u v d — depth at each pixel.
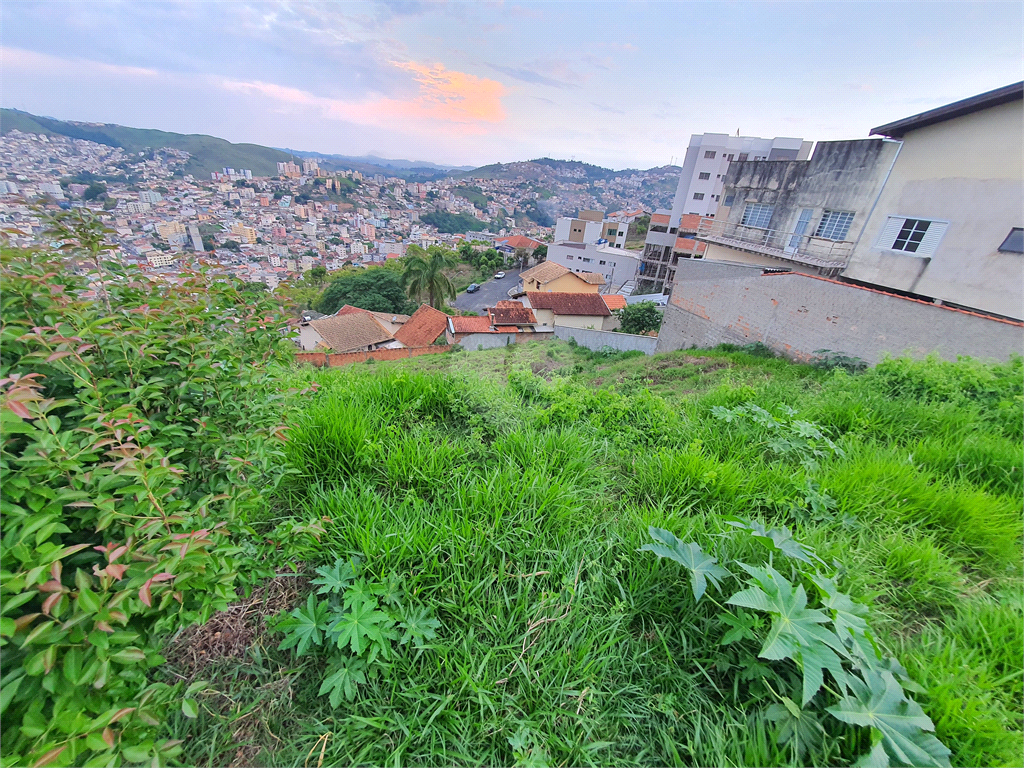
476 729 1.28
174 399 1.47
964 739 1.20
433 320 23.06
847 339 7.66
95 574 0.95
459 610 1.58
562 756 1.24
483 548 1.79
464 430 3.01
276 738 1.28
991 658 1.48
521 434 2.72
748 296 9.69
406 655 1.44
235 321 1.78
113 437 1.15
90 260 1.47
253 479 1.56
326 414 2.57
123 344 1.26
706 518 2.05
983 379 4.16
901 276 10.27
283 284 1.96
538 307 23.72
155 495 1.09
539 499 2.05
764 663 1.38
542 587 1.70
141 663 1.02
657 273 35.41
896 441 3.06
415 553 1.73
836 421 3.38
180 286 1.61
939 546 2.07
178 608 1.07
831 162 11.91
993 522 2.12
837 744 1.17
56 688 0.85
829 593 1.40
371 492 2.05
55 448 0.96
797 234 13.05
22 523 0.95
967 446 2.84
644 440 3.01
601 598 1.66
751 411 3.23
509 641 1.50
